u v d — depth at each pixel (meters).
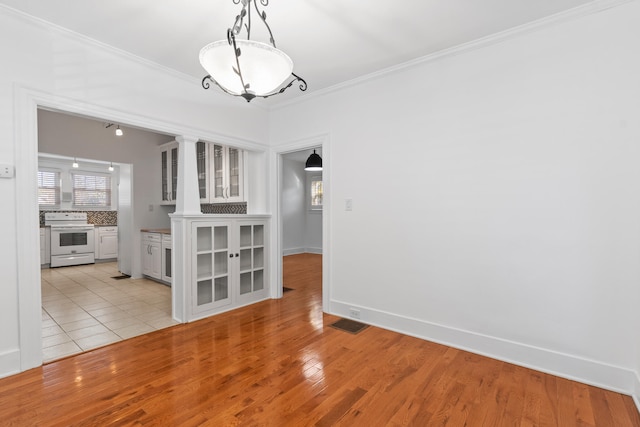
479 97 2.40
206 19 2.12
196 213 3.13
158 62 2.74
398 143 2.81
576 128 2.03
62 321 3.05
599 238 1.96
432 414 1.68
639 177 1.85
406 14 2.07
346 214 3.17
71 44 2.28
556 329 2.10
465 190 2.46
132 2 1.93
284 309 3.46
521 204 2.23
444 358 2.32
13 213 2.04
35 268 2.13
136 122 2.65
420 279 2.70
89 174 6.84
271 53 1.37
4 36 1.99
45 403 1.74
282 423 1.60
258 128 3.73
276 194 3.86
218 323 3.02
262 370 2.12
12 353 2.03
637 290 1.85
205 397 1.81
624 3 1.88
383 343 2.57
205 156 4.94
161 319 3.11
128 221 5.14
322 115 3.35
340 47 2.49
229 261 3.42
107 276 5.16
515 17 2.11
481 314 2.40
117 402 1.76
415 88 2.71
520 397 1.84
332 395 1.84
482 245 2.39
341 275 3.22
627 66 1.88
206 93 3.19
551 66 2.12
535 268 2.18
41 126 4.07
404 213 2.79
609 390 1.91
